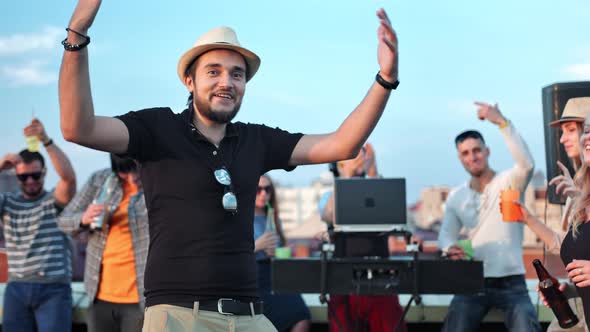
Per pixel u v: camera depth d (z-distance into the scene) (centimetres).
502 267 424
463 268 384
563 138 381
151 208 236
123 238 404
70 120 214
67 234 432
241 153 245
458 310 429
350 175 473
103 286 404
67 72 212
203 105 239
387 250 402
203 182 232
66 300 453
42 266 448
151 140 236
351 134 248
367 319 426
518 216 366
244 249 237
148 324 228
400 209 398
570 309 333
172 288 229
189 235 230
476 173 446
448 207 458
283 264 391
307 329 441
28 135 439
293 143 257
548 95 395
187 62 245
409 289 384
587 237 284
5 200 456
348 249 401
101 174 421
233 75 243
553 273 417
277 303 438
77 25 211
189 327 226
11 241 452
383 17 234
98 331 404
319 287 388
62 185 447
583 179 294
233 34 247
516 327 415
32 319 452
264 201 481
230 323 230
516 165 422
